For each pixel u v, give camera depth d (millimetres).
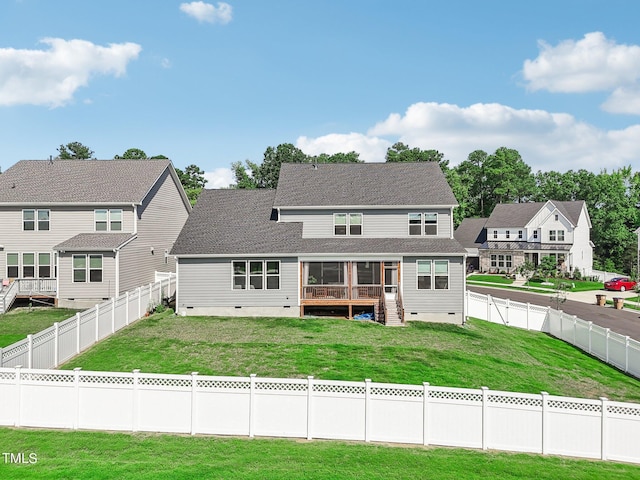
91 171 34688
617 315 34812
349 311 27266
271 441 11836
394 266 28391
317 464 10539
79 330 18406
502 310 30516
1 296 27344
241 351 18891
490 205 98312
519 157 100188
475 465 10867
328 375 16250
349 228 29531
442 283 27281
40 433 12047
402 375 16594
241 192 33812
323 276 28609
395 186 31016
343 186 31297
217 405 12219
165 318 26047
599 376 20031
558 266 59969
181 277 27438
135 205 31188
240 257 27297
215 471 9984
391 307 26828
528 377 18219
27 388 12570
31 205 31250
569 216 61312
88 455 10750
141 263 32344
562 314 27188
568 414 11766
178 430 12258
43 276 31438
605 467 11188
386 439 12031
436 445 11953
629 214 72312
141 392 12336
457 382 16328
